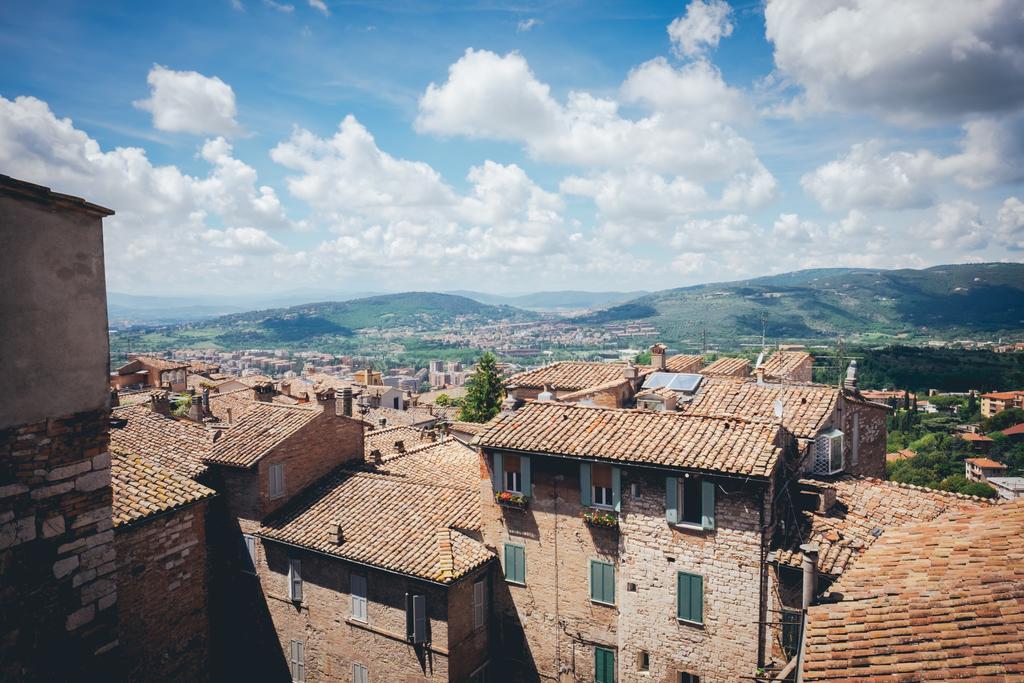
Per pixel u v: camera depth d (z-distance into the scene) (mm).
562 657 25125
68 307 11711
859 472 31656
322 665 27203
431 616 24188
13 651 11023
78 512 12031
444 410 88188
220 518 29578
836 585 14367
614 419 25672
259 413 32656
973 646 10602
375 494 29391
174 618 24188
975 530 15438
